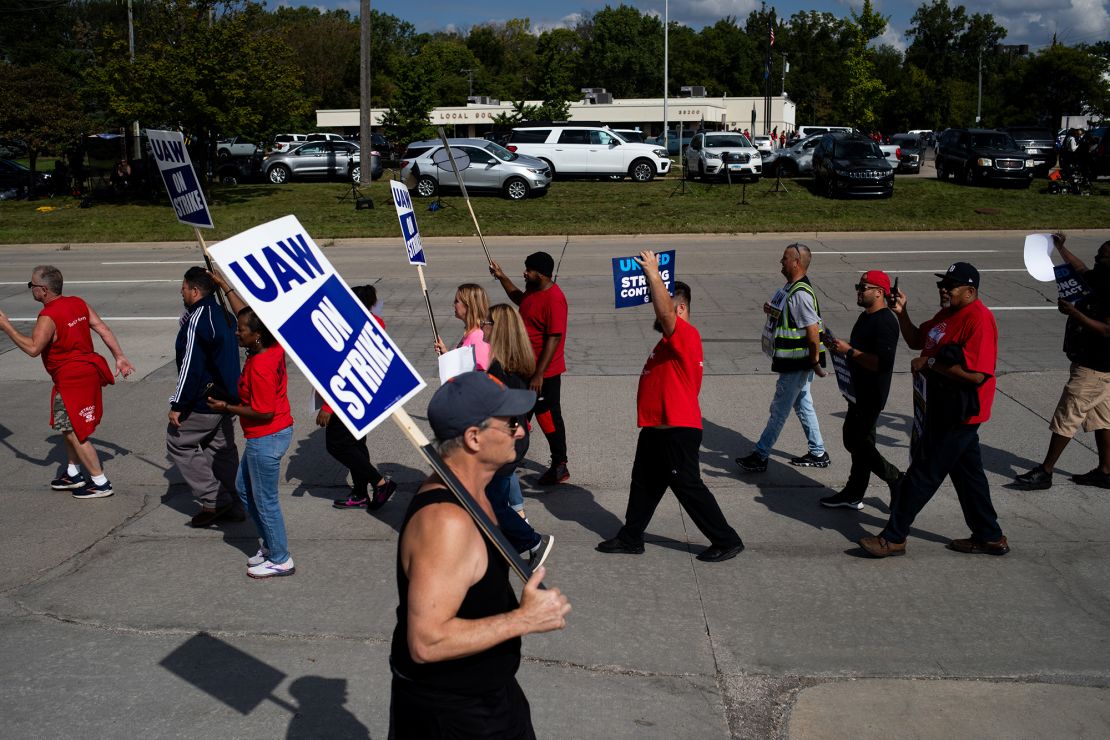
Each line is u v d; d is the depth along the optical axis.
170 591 5.77
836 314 14.12
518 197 29.25
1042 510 6.89
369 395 3.24
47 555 6.34
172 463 8.30
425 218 25.78
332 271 3.33
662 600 5.59
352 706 4.50
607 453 8.37
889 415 9.34
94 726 4.34
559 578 5.89
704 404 9.80
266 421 5.70
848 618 5.36
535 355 7.28
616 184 32.84
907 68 94.19
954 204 26.98
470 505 2.78
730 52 113.31
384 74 87.69
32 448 8.75
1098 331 6.86
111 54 28.55
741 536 6.54
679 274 17.78
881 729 4.33
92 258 21.27
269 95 28.31
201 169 30.53
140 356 12.19
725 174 32.56
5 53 80.50
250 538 6.64
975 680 4.73
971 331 5.78
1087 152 29.48
